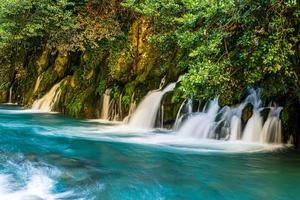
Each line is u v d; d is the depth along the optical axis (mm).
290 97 11188
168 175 8117
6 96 24516
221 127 12172
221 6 8594
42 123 15719
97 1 19281
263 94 11000
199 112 13250
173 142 11742
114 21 18359
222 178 7980
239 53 8977
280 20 8172
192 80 8609
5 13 19062
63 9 19250
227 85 9273
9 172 8008
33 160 9070
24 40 21516
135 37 17359
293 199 6855
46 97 20641
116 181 7633
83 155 9781
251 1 8344
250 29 8648
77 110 17859
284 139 11258
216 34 9031
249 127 11742
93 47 18438
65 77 20391
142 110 15195
